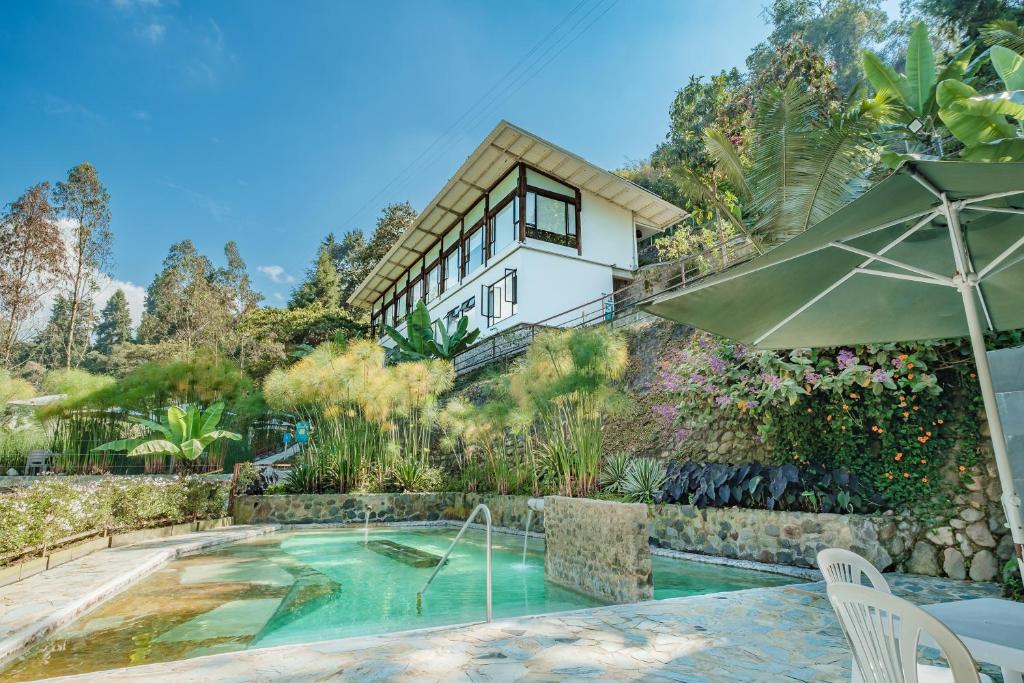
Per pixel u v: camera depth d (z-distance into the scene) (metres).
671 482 7.39
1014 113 6.64
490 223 20.42
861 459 5.95
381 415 11.95
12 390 16.97
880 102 11.22
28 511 5.54
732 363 7.24
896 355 5.73
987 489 4.98
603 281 20.09
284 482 12.12
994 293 3.13
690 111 28.86
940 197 2.28
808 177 8.79
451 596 5.24
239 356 36.25
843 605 1.70
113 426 15.86
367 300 34.00
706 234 20.50
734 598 4.31
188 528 9.45
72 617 4.33
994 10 18.31
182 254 43.84
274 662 2.98
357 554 7.68
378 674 2.78
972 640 1.62
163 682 2.68
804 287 3.10
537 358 9.34
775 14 33.50
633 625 3.63
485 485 11.45
